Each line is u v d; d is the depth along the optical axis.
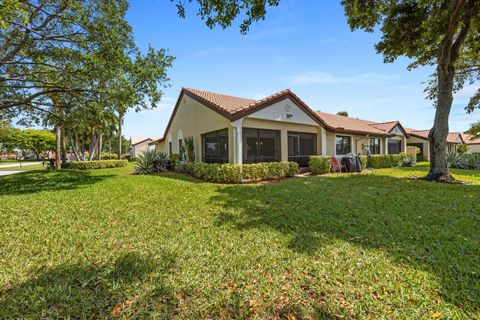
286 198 6.41
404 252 3.18
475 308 2.10
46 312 2.15
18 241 3.71
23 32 8.41
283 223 4.42
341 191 7.28
